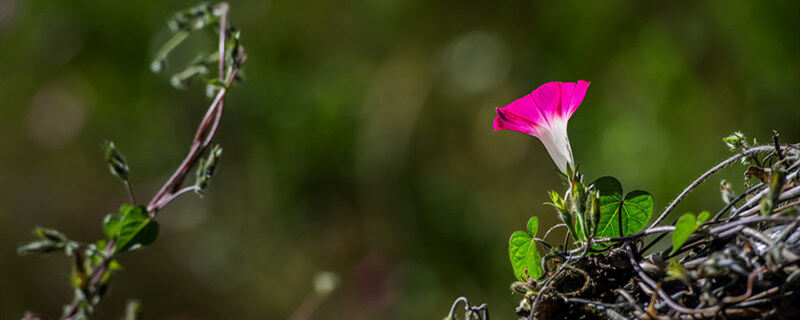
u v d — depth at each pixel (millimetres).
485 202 4992
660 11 4480
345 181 5316
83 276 2463
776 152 2506
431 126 5160
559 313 2486
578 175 2471
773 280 2441
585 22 4723
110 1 5383
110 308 5660
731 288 2447
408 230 5156
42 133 5742
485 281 4930
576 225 2490
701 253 2475
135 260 5746
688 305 2455
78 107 5652
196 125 5508
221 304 5629
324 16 5348
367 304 5113
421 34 5199
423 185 5145
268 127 5445
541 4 4875
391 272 5141
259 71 5391
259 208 5555
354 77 5320
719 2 4234
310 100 5379
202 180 2502
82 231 5852
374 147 5195
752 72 4160
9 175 5836
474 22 5094
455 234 5039
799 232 2453
